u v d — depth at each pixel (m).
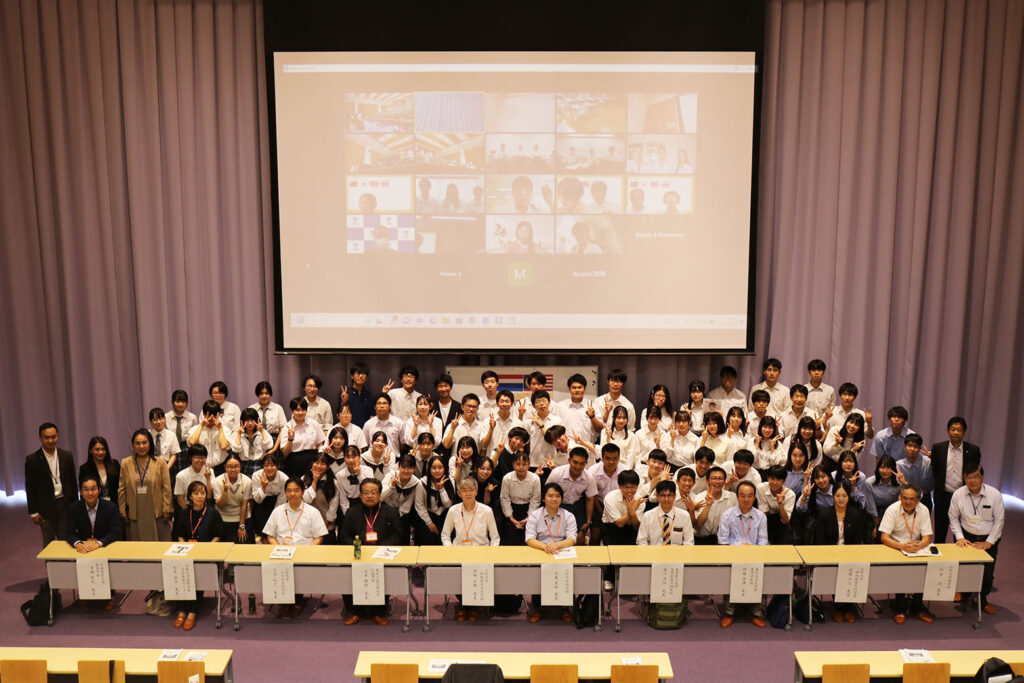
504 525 6.88
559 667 4.75
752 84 8.24
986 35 8.47
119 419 9.05
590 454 7.55
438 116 8.32
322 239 8.48
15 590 6.96
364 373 8.40
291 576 6.04
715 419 7.43
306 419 7.94
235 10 8.45
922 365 8.96
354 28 8.22
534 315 8.55
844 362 8.95
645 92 8.27
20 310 8.88
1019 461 8.99
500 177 8.38
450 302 8.55
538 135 8.33
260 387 8.13
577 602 6.41
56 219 8.79
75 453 9.05
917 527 6.54
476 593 6.07
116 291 8.87
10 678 4.74
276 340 8.61
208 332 8.91
